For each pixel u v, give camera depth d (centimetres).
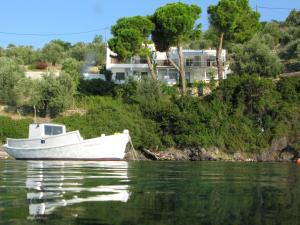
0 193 1394
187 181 1895
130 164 3256
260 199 1376
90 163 3241
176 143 4838
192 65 7169
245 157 4803
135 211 1127
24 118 5169
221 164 3641
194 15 5934
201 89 6000
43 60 9956
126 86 5894
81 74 7281
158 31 6041
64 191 1452
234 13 5969
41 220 1004
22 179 1834
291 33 9625
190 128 4891
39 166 2755
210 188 1639
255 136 4922
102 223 984
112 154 3719
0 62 6638
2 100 5547
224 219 1059
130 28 5778
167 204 1243
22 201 1243
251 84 5219
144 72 7081
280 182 1948
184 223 1004
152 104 5275
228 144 4822
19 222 982
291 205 1273
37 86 5359
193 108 5141
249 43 6950
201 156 4744
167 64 7156
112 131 4862
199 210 1162
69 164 3030
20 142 3772
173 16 5759
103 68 7356
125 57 5859
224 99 5325
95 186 1606
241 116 5112
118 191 1482
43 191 1449
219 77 6112
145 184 1727
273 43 9000
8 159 3762
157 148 4809
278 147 4834
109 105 5228
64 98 5297
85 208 1150
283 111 5050
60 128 3728
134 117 5153
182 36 5838
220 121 5022
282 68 6706
